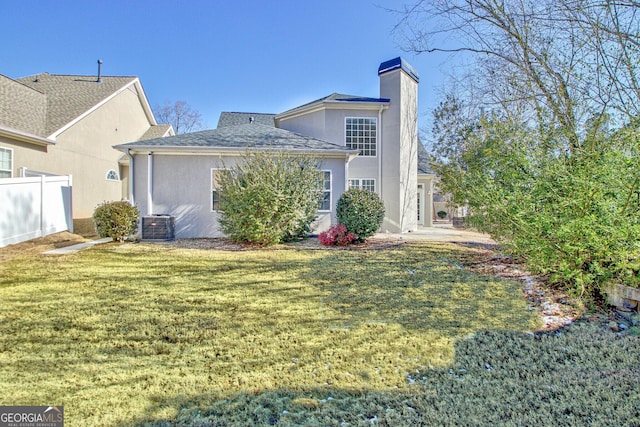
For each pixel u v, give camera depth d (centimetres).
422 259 798
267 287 580
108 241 1026
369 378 305
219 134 1273
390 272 679
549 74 719
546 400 271
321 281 617
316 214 1101
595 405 263
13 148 1186
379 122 1540
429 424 242
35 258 771
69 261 745
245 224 947
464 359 339
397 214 1507
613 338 385
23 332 393
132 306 482
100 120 1667
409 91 1561
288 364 329
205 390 284
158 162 1139
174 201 1147
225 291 556
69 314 448
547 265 516
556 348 361
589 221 435
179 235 1147
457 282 609
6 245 891
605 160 455
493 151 655
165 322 428
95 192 1633
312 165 1036
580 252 470
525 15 771
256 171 945
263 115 2322
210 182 1162
